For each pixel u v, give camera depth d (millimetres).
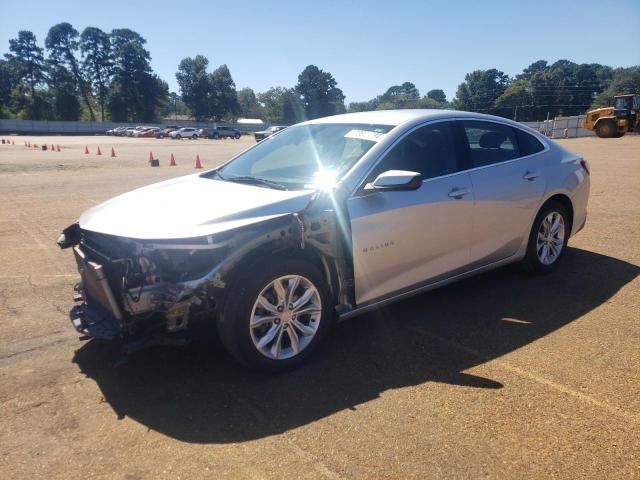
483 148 4613
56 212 9156
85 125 83375
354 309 3770
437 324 4172
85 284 3605
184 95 116688
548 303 4559
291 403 3084
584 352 3656
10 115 99438
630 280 5105
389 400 3098
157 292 3092
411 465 2525
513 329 4059
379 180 3521
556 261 5293
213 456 2613
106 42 105625
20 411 3018
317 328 3541
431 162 4172
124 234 3223
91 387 3279
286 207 3438
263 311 3326
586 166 5527
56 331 4109
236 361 3568
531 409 2977
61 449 2682
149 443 2723
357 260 3664
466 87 114625
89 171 16969
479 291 4863
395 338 3936
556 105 104000
